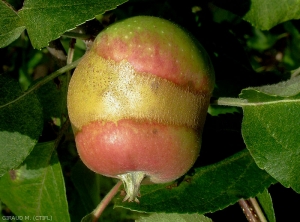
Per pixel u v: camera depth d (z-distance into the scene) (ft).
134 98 0.70
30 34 0.75
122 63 0.71
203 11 0.97
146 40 0.71
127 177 0.74
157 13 0.96
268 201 0.82
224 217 0.90
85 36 0.82
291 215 0.89
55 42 0.95
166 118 0.70
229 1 0.90
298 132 0.76
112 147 0.70
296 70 0.92
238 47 0.95
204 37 0.96
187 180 0.81
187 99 0.72
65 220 0.93
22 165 0.93
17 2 0.92
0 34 0.77
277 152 0.77
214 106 0.95
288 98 0.77
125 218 0.98
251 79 0.93
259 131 0.78
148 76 0.70
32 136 0.82
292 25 1.14
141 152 0.70
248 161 0.83
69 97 0.74
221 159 0.83
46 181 0.93
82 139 0.72
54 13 0.74
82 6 0.73
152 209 0.78
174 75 0.71
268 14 0.89
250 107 0.79
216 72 0.94
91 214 0.83
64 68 0.83
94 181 0.99
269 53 1.19
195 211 0.78
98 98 0.70
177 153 0.71
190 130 0.72
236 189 0.80
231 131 0.86
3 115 0.81
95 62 0.72
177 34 0.73
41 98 0.91
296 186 0.76
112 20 0.97
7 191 0.97
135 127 0.69
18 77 1.20
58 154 0.98
